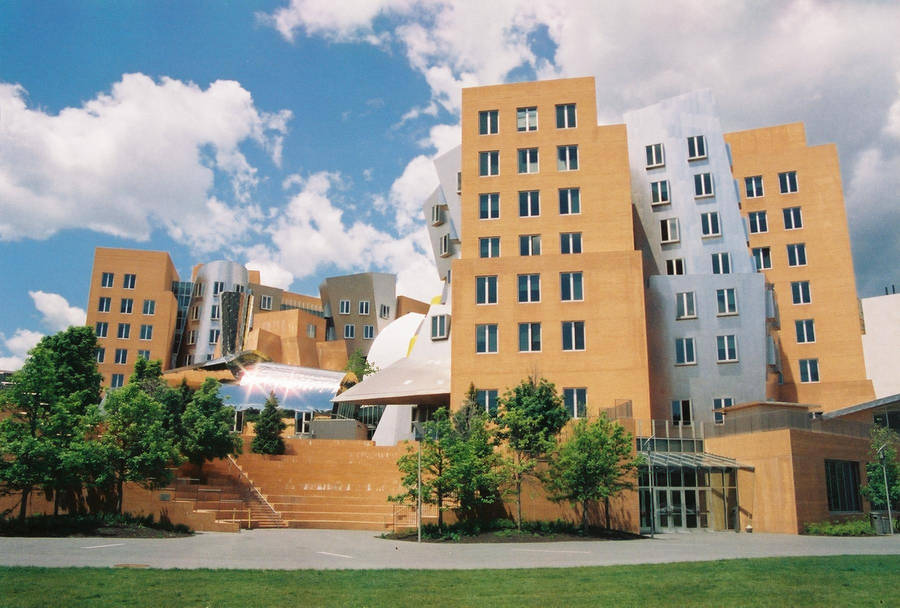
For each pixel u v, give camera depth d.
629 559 24.09
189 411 41.28
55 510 31.42
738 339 52.12
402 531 35.19
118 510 32.84
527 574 19.33
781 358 61.56
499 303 50.66
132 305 99.31
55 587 15.96
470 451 33.84
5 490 30.30
